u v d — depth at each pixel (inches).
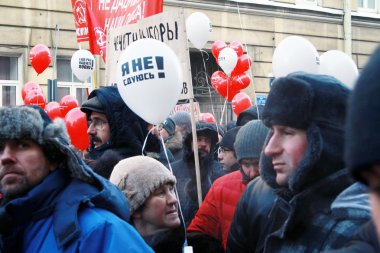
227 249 90.6
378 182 27.3
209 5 510.3
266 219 80.7
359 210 59.2
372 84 27.1
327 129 65.4
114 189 76.5
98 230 68.5
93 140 136.9
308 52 117.6
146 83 126.0
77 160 73.5
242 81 306.2
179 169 143.8
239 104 268.4
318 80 66.9
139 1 198.7
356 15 594.6
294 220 65.8
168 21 153.6
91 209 71.6
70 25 452.8
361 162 27.2
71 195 71.5
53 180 72.8
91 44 223.3
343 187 64.9
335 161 65.1
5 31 431.2
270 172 75.4
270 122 69.5
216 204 111.5
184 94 148.3
